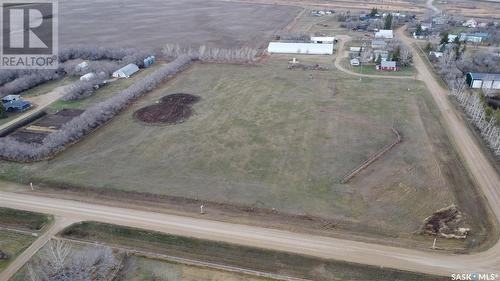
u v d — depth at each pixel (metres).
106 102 79.12
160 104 82.06
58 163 61.50
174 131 71.12
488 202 52.03
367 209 50.91
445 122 74.31
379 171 58.59
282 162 61.28
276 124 73.44
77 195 54.34
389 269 42.16
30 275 40.88
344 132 70.31
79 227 48.72
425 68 105.62
